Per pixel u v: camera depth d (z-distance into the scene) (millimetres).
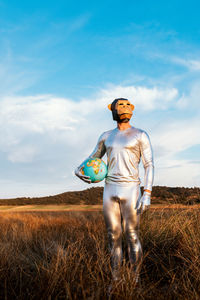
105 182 4254
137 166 4230
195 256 4266
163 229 5438
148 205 3945
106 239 5453
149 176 4066
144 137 4199
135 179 4109
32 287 3582
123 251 4980
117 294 3178
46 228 7621
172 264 4348
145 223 5543
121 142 4160
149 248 5016
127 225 3996
